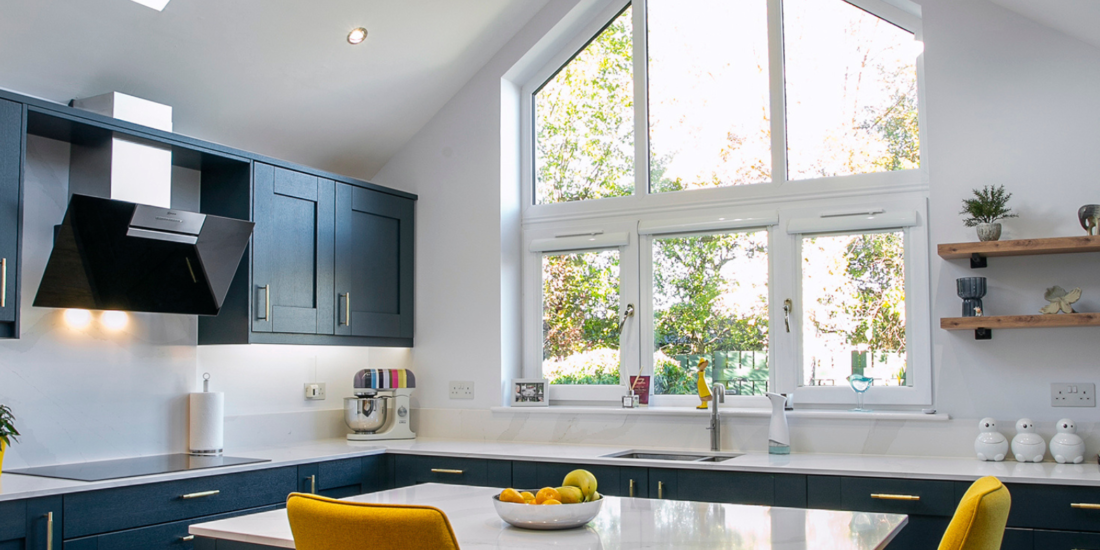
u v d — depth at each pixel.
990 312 3.35
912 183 3.64
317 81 3.95
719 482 3.17
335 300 4.04
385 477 3.90
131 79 3.39
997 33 3.40
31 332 3.15
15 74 3.10
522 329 4.50
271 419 4.07
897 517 1.95
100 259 3.10
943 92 3.48
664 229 4.12
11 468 3.04
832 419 3.54
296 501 1.45
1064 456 3.04
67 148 3.32
